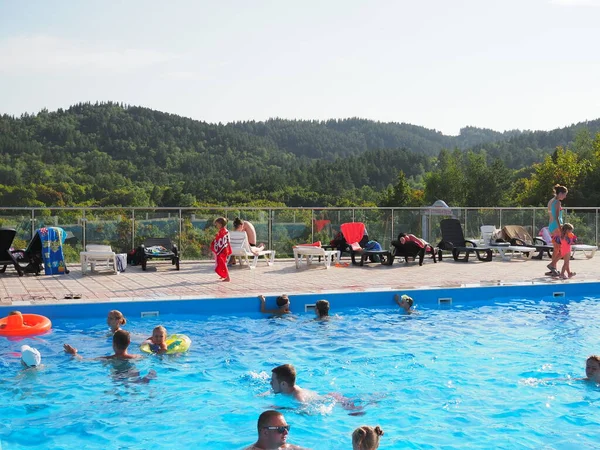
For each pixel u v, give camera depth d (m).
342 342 7.86
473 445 4.79
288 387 5.77
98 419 5.28
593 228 18.23
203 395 5.89
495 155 160.12
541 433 5.03
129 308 9.25
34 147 103.56
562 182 55.62
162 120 132.50
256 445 4.36
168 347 7.22
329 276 12.48
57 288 10.66
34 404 5.61
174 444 4.80
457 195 96.25
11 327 7.98
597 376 6.25
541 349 7.56
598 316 9.51
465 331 8.48
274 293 10.00
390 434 5.00
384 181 130.50
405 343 7.82
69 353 7.13
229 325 8.77
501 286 11.05
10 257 12.32
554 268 12.40
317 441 4.85
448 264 14.85
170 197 86.31
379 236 16.34
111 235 14.37
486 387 6.16
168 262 14.69
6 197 67.44
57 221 13.91
